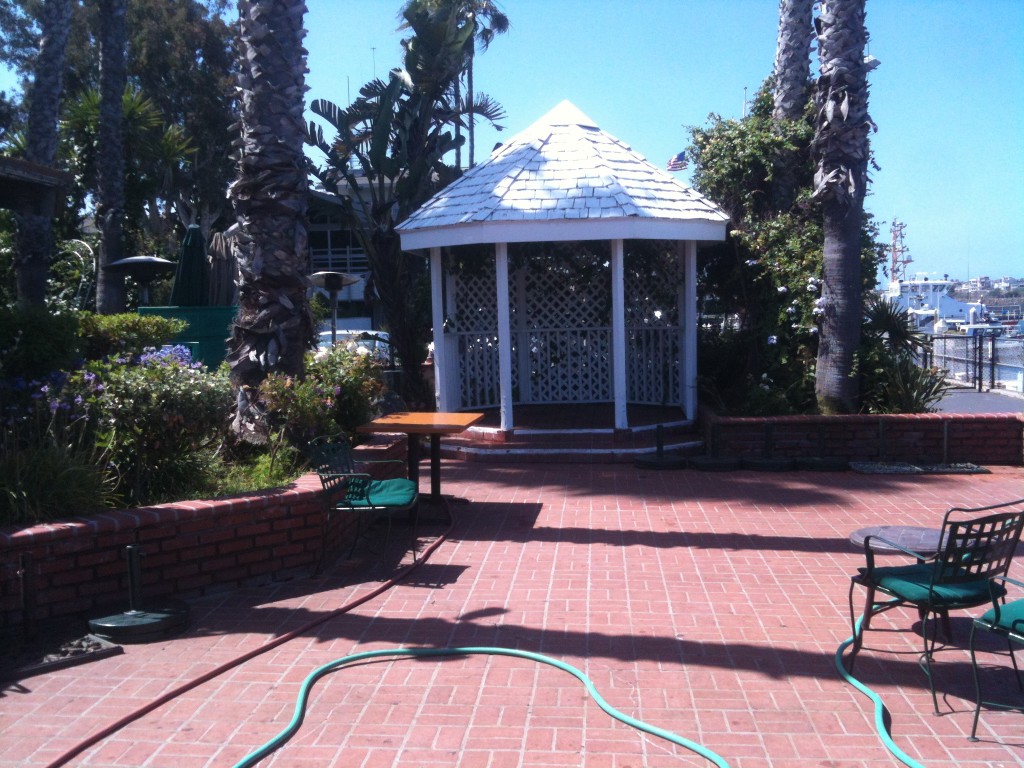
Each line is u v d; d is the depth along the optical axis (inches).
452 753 160.6
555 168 482.3
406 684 189.9
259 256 334.3
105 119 701.3
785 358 495.8
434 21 677.9
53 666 195.6
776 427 438.0
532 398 579.2
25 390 263.1
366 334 706.8
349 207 639.1
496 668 197.9
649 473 423.2
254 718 174.4
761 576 261.7
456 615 231.8
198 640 214.2
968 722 171.0
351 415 378.0
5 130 1051.3
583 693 184.5
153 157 928.9
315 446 280.5
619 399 461.4
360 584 257.1
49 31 620.4
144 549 233.8
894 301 509.7
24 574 204.1
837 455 436.5
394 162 641.0
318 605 239.3
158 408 262.7
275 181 332.5
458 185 504.7
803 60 563.8
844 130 446.6
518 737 166.2
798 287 494.6
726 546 294.7
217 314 611.8
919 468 414.3
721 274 545.6
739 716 174.1
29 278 523.8
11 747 161.5
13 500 223.8
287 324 337.4
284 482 296.5
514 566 275.3
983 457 429.7
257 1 329.4
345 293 1417.3
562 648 208.4
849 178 447.8
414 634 218.5
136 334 490.6
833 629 219.3
